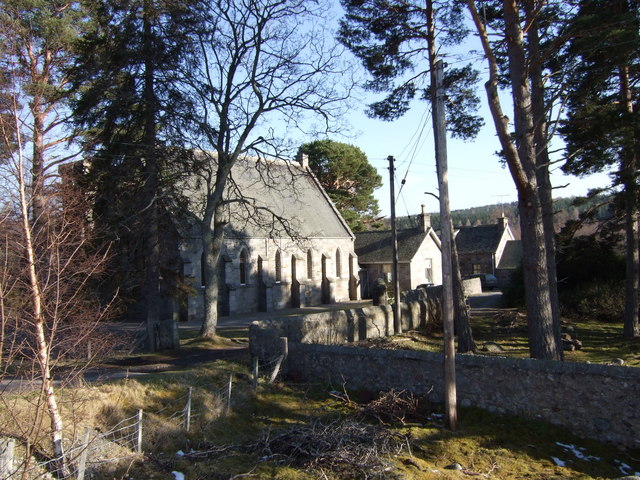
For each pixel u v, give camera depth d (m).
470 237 64.75
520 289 32.91
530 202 15.06
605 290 27.50
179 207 21.50
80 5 22.64
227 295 35.84
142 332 21.95
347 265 47.31
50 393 8.59
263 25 22.11
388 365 13.84
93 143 19.92
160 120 20.41
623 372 10.78
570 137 18.33
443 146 12.71
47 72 21.11
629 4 17.08
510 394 12.07
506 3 15.36
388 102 19.30
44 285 8.95
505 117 14.31
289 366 15.63
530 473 9.66
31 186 9.73
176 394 12.91
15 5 18.44
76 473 8.30
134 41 19.91
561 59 17.12
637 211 20.83
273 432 11.59
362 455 10.01
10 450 7.58
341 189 58.22
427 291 29.91
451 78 18.78
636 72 19.75
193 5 20.97
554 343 14.91
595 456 10.34
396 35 18.77
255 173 41.56
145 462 9.74
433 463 10.13
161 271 21.22
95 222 18.45
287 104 23.06
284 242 40.72
